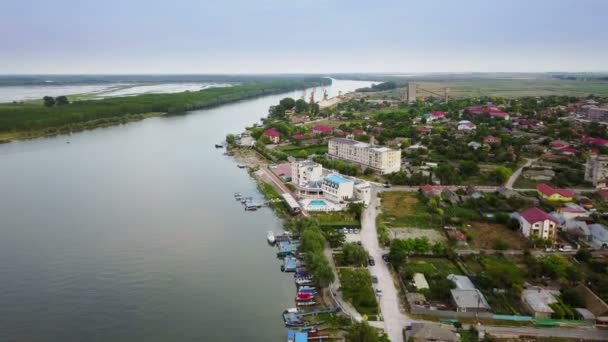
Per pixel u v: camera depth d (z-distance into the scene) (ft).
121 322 418.10
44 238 608.60
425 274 490.90
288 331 396.57
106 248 579.48
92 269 521.65
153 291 474.49
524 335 380.99
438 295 441.68
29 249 572.92
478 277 467.52
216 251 575.79
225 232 640.58
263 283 493.77
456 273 497.46
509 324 397.39
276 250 580.71
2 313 430.20
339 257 535.19
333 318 413.59
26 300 453.99
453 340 355.77
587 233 574.56
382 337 371.76
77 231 634.84
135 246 587.27
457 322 394.73
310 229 568.00
